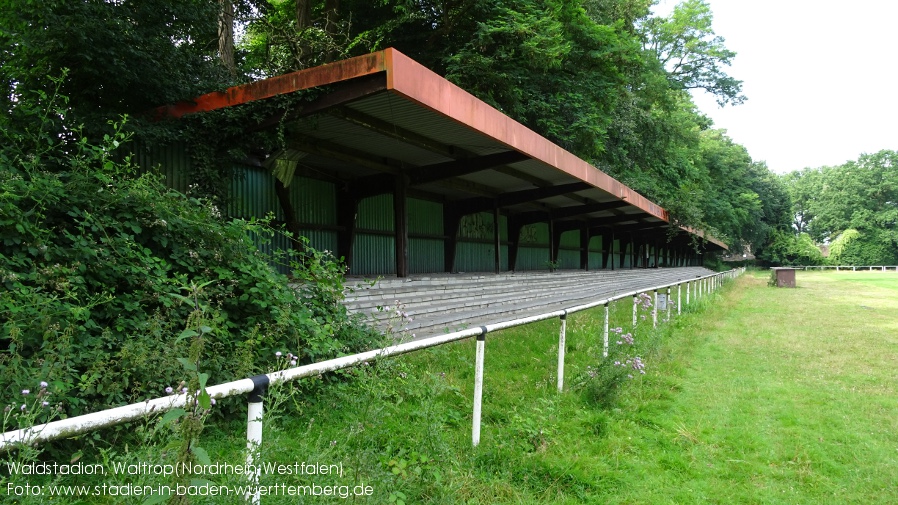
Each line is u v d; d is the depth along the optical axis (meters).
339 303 5.40
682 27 31.08
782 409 5.37
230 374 3.68
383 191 9.12
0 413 2.52
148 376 3.27
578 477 3.46
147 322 3.57
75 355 3.09
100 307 3.58
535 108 13.23
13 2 5.98
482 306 10.24
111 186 4.29
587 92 14.26
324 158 7.88
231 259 4.57
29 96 6.17
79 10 5.79
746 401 5.61
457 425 4.19
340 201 9.39
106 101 6.57
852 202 64.75
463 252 13.73
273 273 4.84
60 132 5.39
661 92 20.03
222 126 6.35
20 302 3.05
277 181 7.63
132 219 4.14
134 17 6.61
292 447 2.97
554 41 11.91
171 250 4.33
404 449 3.12
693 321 11.12
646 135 20.08
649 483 3.57
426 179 9.05
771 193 59.94
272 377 2.14
